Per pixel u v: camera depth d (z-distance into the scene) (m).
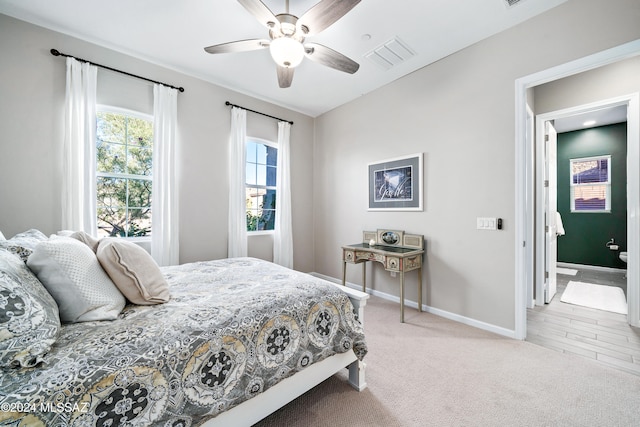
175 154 2.95
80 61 2.41
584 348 2.12
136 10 2.12
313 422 1.39
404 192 3.17
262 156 3.94
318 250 4.47
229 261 2.44
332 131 4.19
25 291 0.89
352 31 2.35
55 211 2.33
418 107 3.02
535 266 3.09
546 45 2.11
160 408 0.90
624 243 4.65
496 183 2.41
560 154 5.27
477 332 2.43
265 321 1.25
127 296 1.29
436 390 1.63
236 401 1.09
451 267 2.74
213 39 2.48
